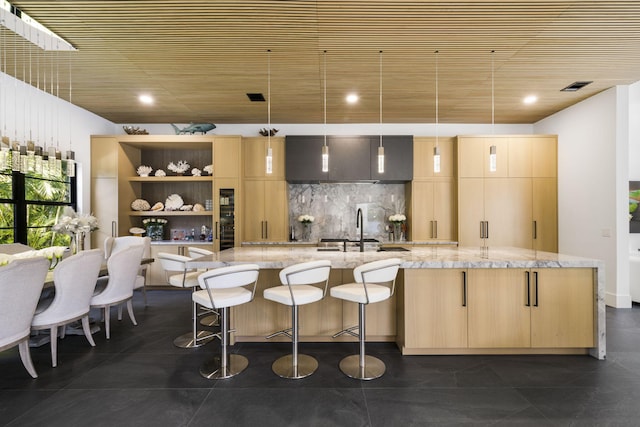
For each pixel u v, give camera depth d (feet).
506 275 8.80
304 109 16.15
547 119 17.31
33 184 13.56
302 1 7.80
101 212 16.38
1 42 9.67
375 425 6.05
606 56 10.66
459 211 16.47
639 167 16.21
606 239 13.83
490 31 9.13
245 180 17.15
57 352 9.30
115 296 10.44
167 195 18.66
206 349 9.49
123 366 8.42
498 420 6.19
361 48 10.13
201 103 15.23
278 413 6.40
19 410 6.49
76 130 15.49
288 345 9.72
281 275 7.32
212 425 6.05
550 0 7.69
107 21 8.62
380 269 7.55
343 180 16.81
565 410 6.48
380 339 9.99
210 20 8.59
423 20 8.57
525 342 8.75
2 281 6.61
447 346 8.79
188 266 8.44
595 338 8.74
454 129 18.52
